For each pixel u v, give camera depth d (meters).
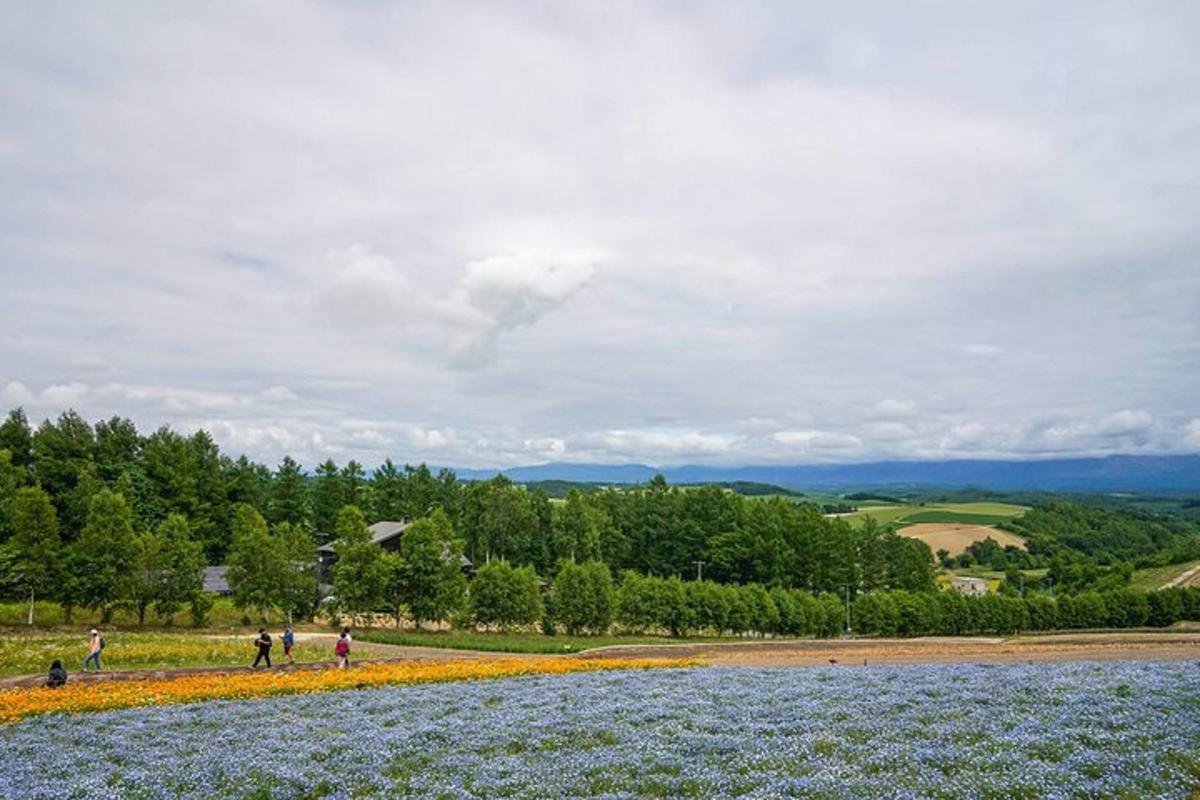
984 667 38.34
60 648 53.59
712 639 88.75
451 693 34.22
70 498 108.62
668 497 159.25
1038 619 110.00
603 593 89.44
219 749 23.12
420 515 150.25
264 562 81.31
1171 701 23.64
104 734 26.11
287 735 25.12
